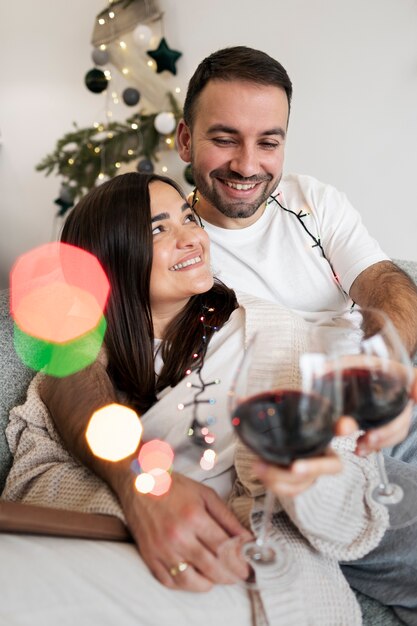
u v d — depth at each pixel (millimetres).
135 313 1203
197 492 897
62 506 1051
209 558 810
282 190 1666
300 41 2771
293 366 1068
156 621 777
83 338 1204
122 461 972
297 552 898
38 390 1239
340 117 2764
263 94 1435
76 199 3314
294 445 673
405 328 1224
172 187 1252
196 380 1117
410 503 956
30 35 3633
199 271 1188
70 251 1259
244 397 709
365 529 911
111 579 810
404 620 958
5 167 4020
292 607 806
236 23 2926
